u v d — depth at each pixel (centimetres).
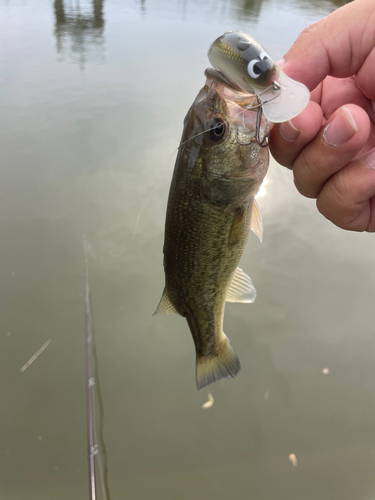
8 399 48
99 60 123
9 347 53
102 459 45
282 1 209
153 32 152
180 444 46
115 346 56
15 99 97
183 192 25
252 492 42
